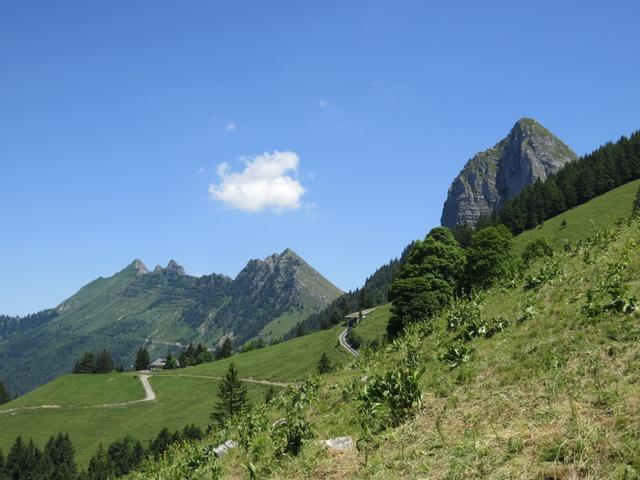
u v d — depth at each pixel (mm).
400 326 57562
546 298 17500
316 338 146125
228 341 186125
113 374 143875
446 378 13516
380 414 11977
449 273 61656
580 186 139625
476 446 7914
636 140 153875
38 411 115812
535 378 10523
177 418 104688
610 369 9523
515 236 138875
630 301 12500
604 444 6656
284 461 11273
